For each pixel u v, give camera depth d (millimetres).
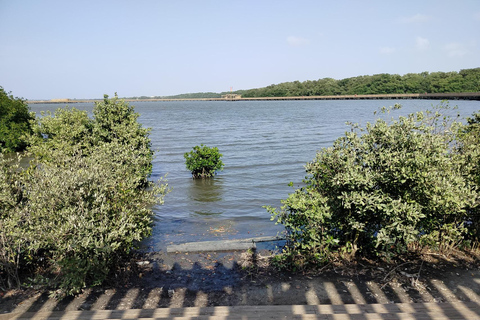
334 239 5430
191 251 6891
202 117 58969
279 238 7508
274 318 3840
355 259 5844
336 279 5223
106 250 4746
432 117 5473
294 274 5523
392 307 4035
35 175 5574
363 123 39219
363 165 5426
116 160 7082
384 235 4918
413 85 135250
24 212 5105
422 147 4977
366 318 3756
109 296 4891
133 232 5734
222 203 11258
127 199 5906
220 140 27812
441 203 4855
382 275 5285
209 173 15164
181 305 4660
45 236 4680
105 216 5113
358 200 4938
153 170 16656
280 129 36562
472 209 5758
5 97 24375
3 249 4922
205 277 5652
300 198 5742
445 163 5113
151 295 4973
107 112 12984
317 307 4082
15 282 5184
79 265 4605
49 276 5410
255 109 90438
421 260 5738
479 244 6012
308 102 141750
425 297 4602
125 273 5660
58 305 4562
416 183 4941
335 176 5250
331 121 46469
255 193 12516
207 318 3865
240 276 5633
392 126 5359
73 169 5465
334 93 161625
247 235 8266
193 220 9562
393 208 4738
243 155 20688
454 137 5695
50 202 4914
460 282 4973
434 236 5531
